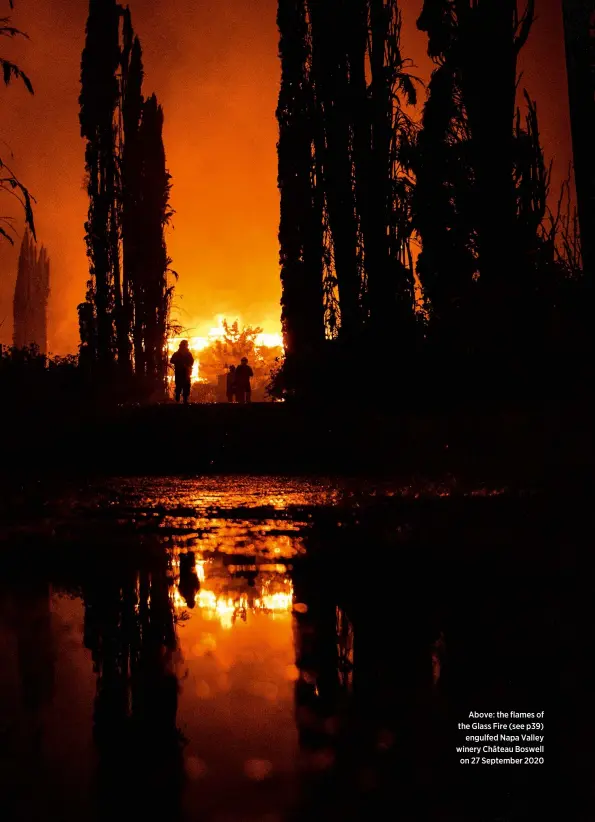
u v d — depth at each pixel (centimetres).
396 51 1825
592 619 348
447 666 279
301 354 1866
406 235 1702
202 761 194
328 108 1900
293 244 2162
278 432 1622
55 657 292
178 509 859
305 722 221
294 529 692
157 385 2952
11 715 226
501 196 1223
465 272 1262
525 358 1169
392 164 1761
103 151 2709
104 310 2656
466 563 497
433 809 172
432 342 1431
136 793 177
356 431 1547
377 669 275
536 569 470
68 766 191
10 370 1862
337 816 167
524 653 295
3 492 1038
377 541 601
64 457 1608
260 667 278
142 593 423
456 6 1252
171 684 256
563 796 178
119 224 2738
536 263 1173
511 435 1142
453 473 1140
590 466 973
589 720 223
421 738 210
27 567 508
